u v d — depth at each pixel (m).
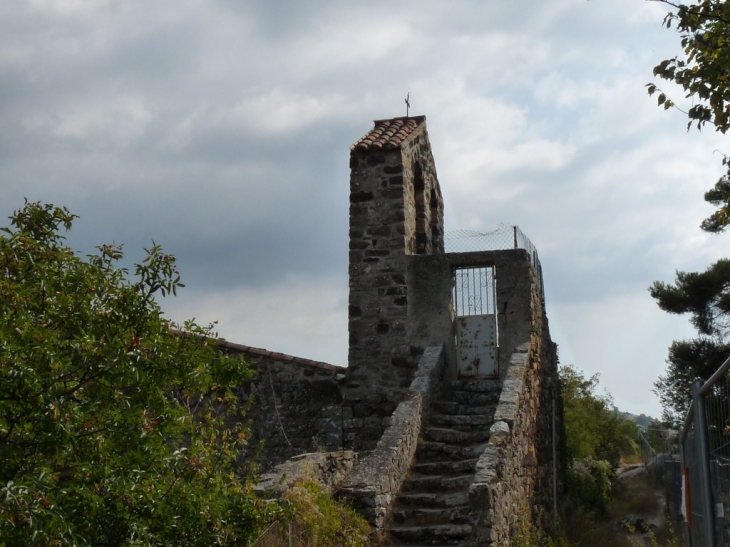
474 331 16.92
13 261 6.59
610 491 24.48
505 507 12.66
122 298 6.94
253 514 7.95
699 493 8.09
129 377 6.52
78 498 6.21
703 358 27.69
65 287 6.84
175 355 7.55
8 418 5.96
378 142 17.36
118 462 6.72
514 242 17.00
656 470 25.72
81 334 6.45
